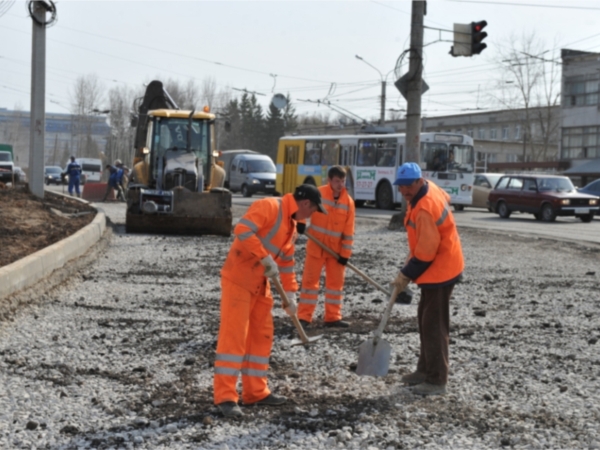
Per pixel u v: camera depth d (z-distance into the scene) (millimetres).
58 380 5926
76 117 99312
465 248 16297
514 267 13305
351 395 5664
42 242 13266
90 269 12055
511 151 76188
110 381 5949
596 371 6355
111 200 33062
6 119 139250
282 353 6906
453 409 5344
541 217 26625
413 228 5844
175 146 19328
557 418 5148
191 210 17984
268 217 5316
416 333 7863
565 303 9664
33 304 8891
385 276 11953
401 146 31266
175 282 10992
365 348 5898
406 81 20031
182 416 5113
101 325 7953
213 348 7023
